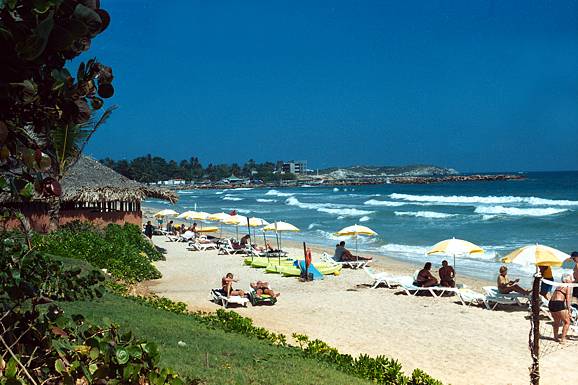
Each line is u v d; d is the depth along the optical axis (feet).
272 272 71.56
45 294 15.23
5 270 12.23
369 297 56.70
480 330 43.91
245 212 203.72
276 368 22.17
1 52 8.08
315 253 95.86
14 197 9.39
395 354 37.83
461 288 59.41
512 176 569.64
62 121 9.73
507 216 152.87
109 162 629.92
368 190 428.97
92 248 55.57
